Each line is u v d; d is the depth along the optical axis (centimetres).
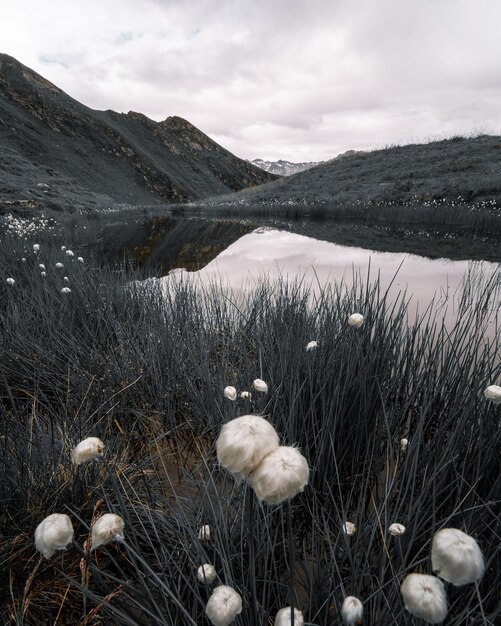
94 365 290
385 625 105
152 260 935
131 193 7138
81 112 9006
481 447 155
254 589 94
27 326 337
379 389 198
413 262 821
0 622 125
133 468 193
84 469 173
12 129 6569
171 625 109
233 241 1311
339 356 235
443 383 214
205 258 956
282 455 58
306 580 140
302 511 171
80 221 1928
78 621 131
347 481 186
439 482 146
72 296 407
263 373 243
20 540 146
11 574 135
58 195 2709
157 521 159
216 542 125
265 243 1242
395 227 1550
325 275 689
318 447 180
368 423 203
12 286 445
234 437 60
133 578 141
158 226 2020
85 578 117
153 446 229
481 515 134
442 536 57
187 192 9625
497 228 1266
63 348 316
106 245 1231
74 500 162
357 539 129
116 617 117
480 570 54
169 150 12225
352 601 67
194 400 259
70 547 147
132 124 12144
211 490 187
